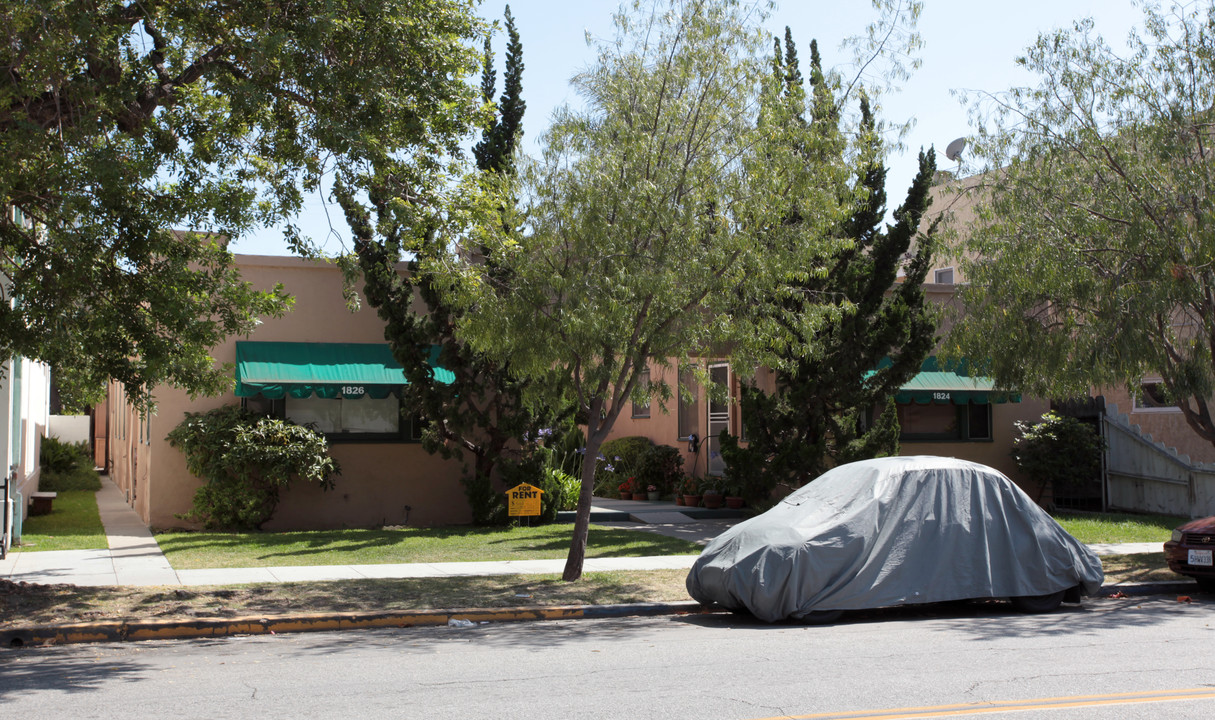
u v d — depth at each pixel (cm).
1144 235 1248
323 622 998
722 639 912
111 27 983
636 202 1135
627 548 1513
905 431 2131
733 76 1201
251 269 1770
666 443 2544
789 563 993
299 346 1764
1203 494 2002
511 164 1245
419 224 1116
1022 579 1053
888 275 1736
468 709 633
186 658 838
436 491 1862
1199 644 866
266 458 1642
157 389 1697
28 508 1964
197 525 1700
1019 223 1352
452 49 1135
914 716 612
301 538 1584
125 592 1092
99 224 937
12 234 970
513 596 1123
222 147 1088
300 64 1047
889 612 1077
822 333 1723
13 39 949
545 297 1174
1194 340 1352
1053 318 1428
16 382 1552
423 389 1697
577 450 2289
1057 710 629
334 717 614
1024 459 2128
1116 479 2200
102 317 966
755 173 1161
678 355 1210
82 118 938
